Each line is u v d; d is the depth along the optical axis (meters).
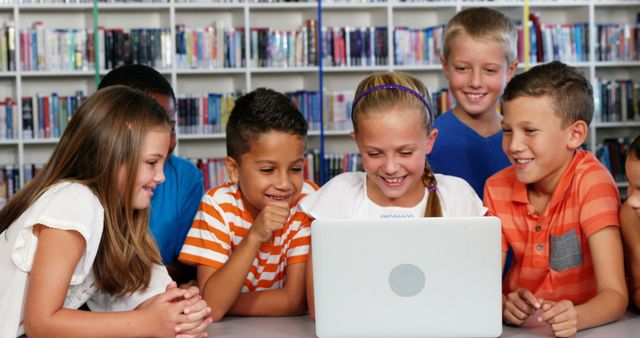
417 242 1.50
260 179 1.94
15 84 5.54
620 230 1.86
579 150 1.97
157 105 1.76
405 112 1.79
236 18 5.67
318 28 5.53
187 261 2.01
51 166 1.71
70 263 1.59
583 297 1.91
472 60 2.48
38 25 5.37
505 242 1.99
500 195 2.00
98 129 1.67
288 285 1.95
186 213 2.45
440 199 1.97
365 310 1.52
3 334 1.59
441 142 2.64
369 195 1.96
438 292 1.51
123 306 1.80
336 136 5.80
